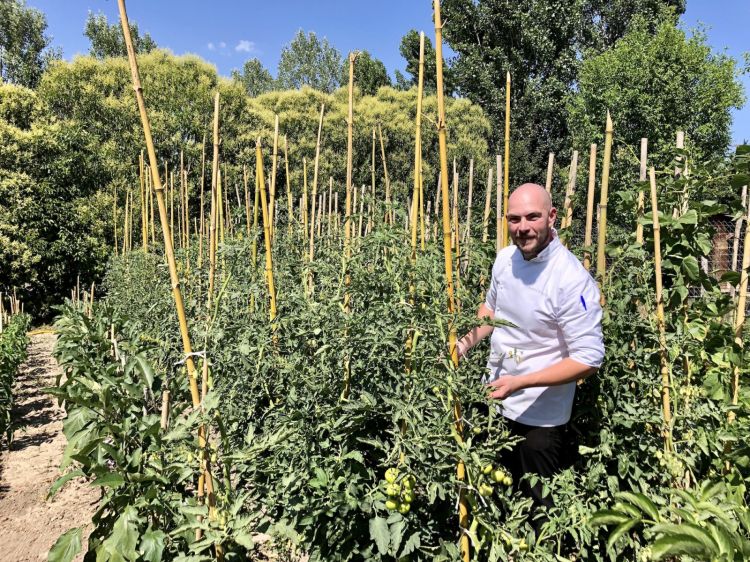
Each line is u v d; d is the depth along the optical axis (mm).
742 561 1182
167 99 13523
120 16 1720
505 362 2496
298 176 14242
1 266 11297
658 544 1161
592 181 2840
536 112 20000
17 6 26797
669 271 2672
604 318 2471
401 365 2223
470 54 21125
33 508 3564
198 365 2650
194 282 4578
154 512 1839
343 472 2027
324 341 2146
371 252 2586
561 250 2336
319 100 17297
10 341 6977
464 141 16219
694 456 2207
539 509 2340
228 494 1966
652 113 12383
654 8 20438
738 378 2307
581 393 2529
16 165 11633
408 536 1981
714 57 12766
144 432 1778
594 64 13641
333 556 2043
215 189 3016
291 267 3318
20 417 5609
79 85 13758
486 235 3590
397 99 18094
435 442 1789
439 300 1884
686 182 2701
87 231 12703
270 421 2305
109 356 2885
